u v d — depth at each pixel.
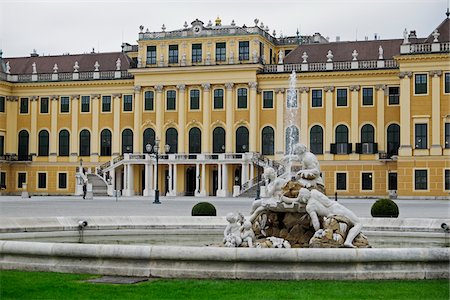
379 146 78.06
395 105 77.69
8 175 90.75
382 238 23.98
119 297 12.51
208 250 14.36
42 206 50.53
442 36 73.25
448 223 24.62
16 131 90.88
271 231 19.48
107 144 88.06
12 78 90.75
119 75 87.69
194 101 84.69
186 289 13.20
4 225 22.77
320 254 14.21
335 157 79.62
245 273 14.21
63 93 89.56
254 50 82.69
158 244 21.81
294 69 81.25
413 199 72.06
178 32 85.06
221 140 83.62
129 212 42.44
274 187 19.42
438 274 14.52
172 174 82.88
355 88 79.00
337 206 18.19
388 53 81.75
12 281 14.04
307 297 12.52
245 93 82.69
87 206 51.25
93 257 14.95
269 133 82.31
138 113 86.12
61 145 89.62
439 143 71.94
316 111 80.56
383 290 13.21
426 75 72.50
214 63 83.69
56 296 12.59
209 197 77.88
